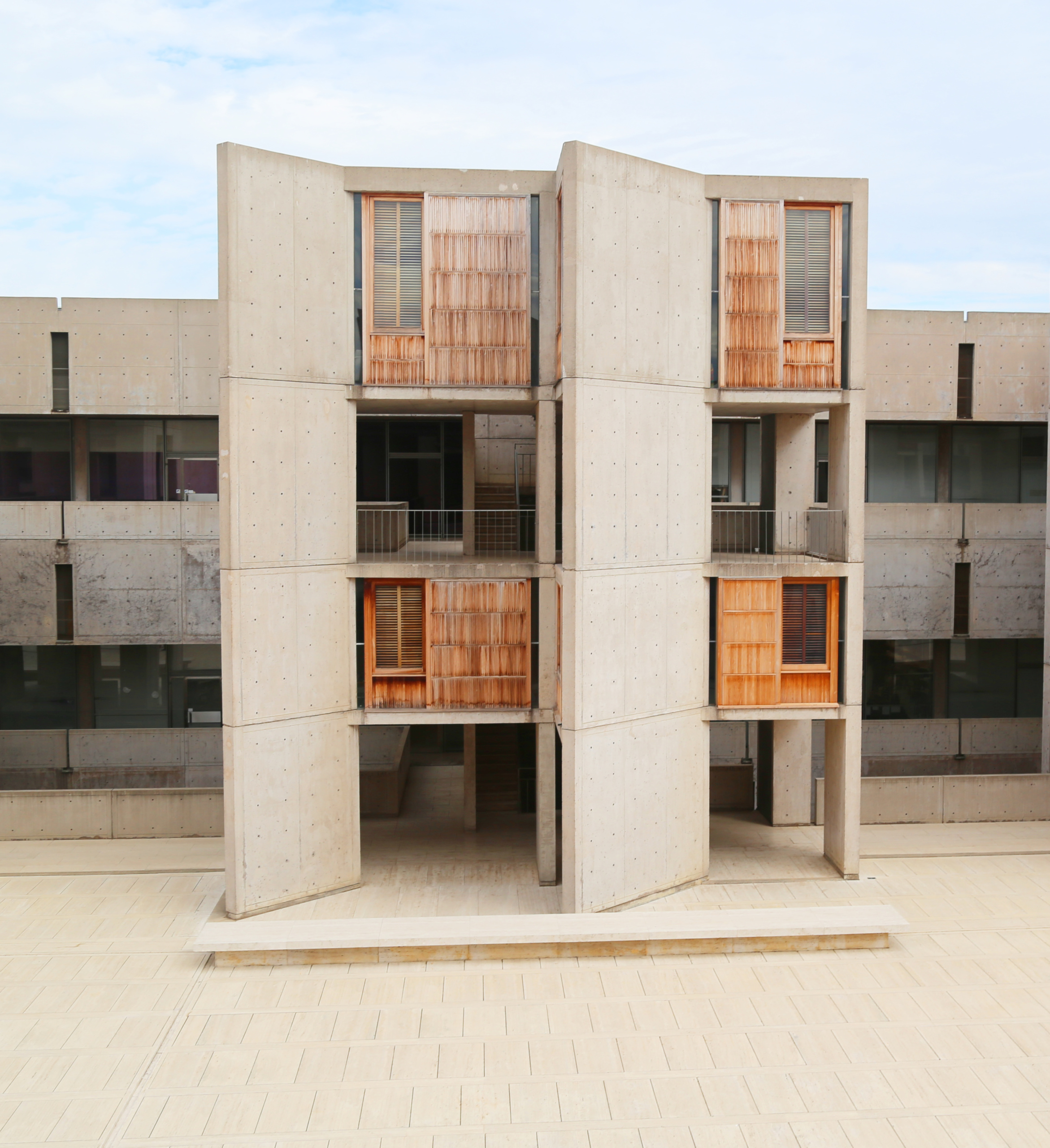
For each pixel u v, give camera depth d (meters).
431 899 18.86
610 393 17.53
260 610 17.89
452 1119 11.88
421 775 27.81
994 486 28.86
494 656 19.31
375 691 19.28
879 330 27.41
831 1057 13.18
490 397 18.84
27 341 25.94
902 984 15.18
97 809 21.80
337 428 18.69
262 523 17.83
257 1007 14.53
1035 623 28.08
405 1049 13.39
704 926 16.34
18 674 27.83
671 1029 13.88
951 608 27.88
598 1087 12.51
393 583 19.23
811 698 19.56
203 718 28.09
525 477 27.31
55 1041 13.59
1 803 21.66
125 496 27.12
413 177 18.48
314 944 15.83
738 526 23.50
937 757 28.56
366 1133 11.62
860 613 19.47
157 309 26.06
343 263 18.53
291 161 17.77
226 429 17.38
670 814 19.02
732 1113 11.98
